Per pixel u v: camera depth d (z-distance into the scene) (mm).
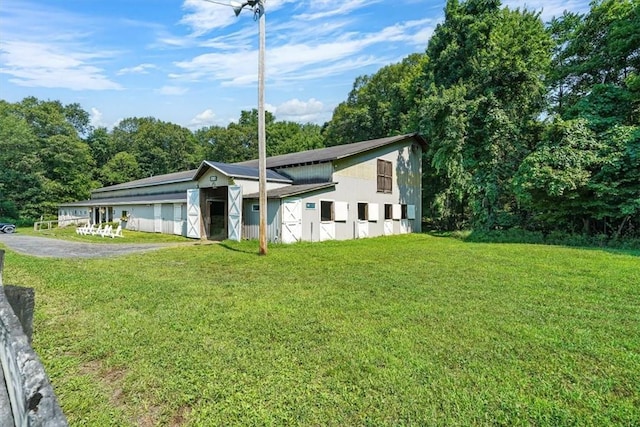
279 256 10414
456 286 6402
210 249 12242
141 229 21594
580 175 13500
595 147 13820
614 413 2533
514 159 17531
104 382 3020
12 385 1512
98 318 4566
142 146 51438
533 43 17969
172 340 3840
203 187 16656
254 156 51969
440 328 4219
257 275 7527
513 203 18672
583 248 12352
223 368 3207
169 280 6914
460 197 18500
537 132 18312
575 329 4188
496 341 3818
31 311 2596
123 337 3914
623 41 15031
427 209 23594
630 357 3428
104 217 26719
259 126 10758
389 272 7781
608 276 7176
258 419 2471
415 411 2559
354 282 6773
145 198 22281
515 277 7164
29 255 10383
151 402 2709
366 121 33719
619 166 13078
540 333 4047
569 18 18750
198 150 56219
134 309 4980
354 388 2867
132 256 10414
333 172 15812
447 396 2742
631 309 4977
